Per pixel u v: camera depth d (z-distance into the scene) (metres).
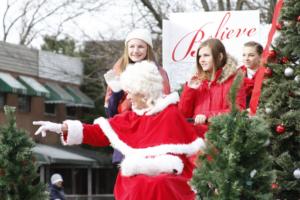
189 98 7.66
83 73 46.09
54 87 43.78
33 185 8.34
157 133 6.12
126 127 6.23
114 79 7.77
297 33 7.93
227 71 7.56
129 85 6.23
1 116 39.34
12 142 8.30
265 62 8.02
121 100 7.65
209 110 7.50
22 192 8.26
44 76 43.28
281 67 7.91
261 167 5.83
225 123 5.81
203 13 12.59
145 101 6.24
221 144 5.81
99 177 48.31
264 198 5.70
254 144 5.75
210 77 7.70
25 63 41.72
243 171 5.72
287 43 7.94
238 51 12.34
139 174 6.07
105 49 35.72
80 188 46.59
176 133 6.10
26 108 42.09
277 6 8.13
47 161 39.84
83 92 46.66
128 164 6.06
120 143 6.17
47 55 43.47
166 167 5.99
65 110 45.88
